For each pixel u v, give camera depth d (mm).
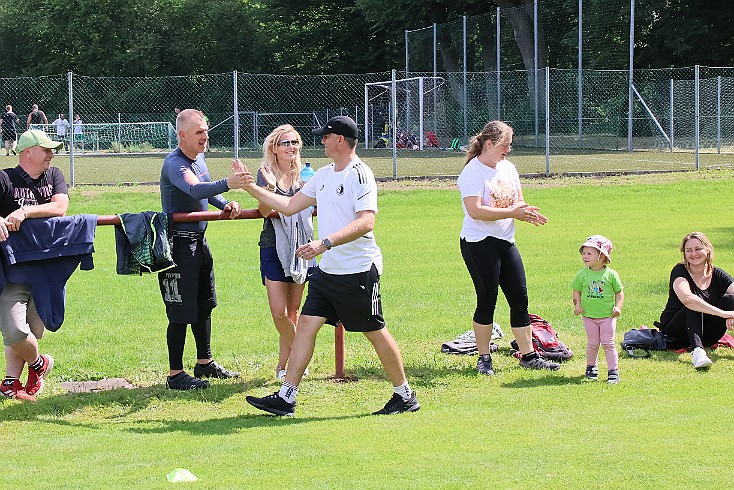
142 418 6668
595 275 7414
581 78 37125
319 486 4703
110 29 54094
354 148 6535
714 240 15555
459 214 21000
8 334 6879
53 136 37594
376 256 6500
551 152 35312
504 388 7285
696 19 43500
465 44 40344
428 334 9406
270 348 8961
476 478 4766
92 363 8328
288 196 7426
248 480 4840
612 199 22875
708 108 34250
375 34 55688
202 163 7449
